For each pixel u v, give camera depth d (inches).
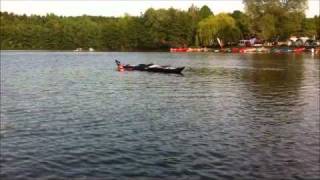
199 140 1226.6
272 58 5502.0
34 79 2910.9
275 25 6924.2
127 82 2719.0
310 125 1414.9
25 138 1254.3
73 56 6235.2
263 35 6845.5
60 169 994.1
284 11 6924.2
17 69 3791.8
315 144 1187.9
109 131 1331.2
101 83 2659.9
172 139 1237.1
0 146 1171.3
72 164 1026.7
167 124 1429.6
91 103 1854.1
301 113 1612.9
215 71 3528.5
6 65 4293.8
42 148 1152.8
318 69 3644.2
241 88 2378.2
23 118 1529.3
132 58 5634.8
